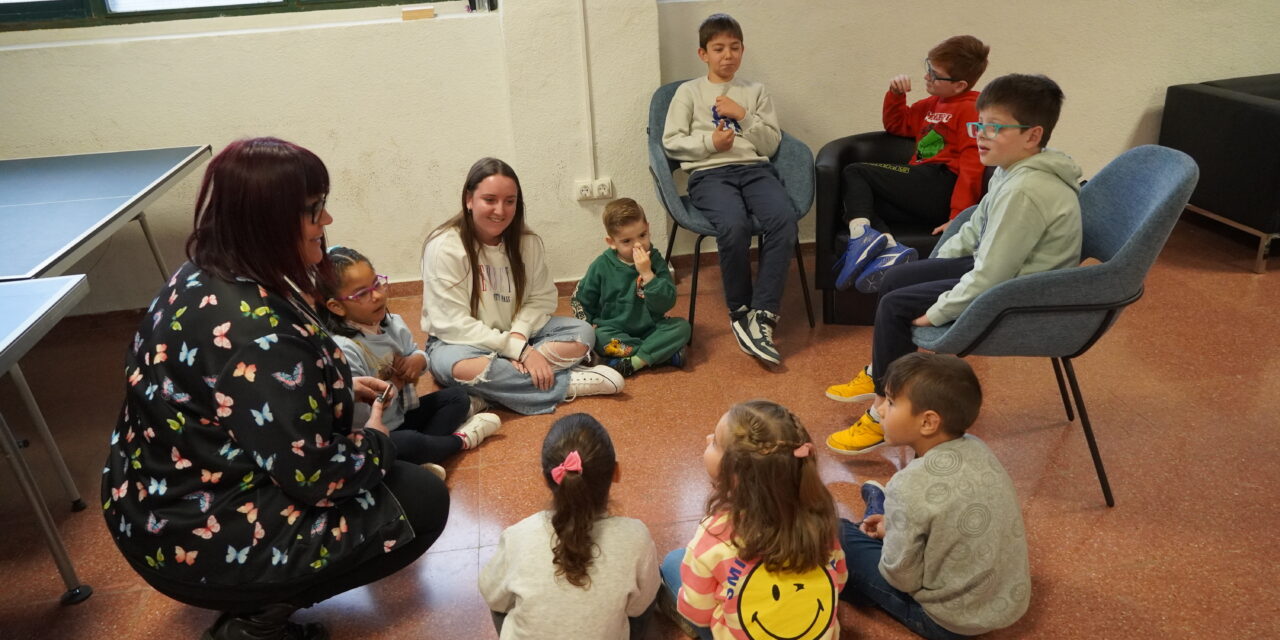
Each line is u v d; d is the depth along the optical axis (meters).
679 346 2.83
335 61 3.21
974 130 2.14
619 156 3.36
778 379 2.76
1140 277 1.92
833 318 3.13
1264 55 3.57
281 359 1.47
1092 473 2.21
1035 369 2.74
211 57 3.16
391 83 3.27
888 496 1.65
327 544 1.59
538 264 2.74
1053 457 2.29
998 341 2.03
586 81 3.22
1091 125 3.65
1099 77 3.57
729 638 1.51
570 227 3.45
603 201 3.42
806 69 3.45
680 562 1.77
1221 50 3.55
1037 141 2.06
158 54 3.14
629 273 2.83
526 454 2.42
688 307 3.34
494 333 2.61
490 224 2.51
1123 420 2.43
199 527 1.52
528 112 3.25
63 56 3.10
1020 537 1.63
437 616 1.84
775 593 1.46
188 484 1.52
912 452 2.35
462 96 3.31
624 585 1.50
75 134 3.21
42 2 3.17
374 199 3.43
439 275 2.60
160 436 1.51
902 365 1.69
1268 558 1.88
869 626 1.77
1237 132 3.23
